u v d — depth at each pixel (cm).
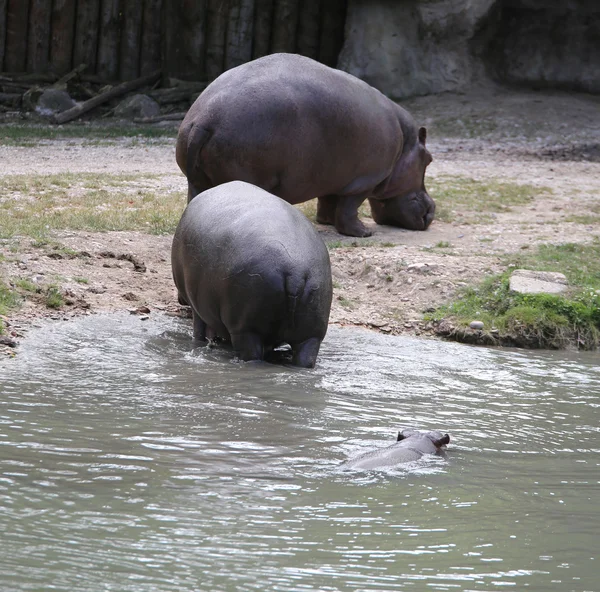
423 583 804
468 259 2383
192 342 1728
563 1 5691
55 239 2255
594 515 986
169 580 783
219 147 2281
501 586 807
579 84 5919
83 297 1944
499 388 1588
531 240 2667
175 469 1048
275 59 2397
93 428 1181
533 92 5784
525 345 2039
